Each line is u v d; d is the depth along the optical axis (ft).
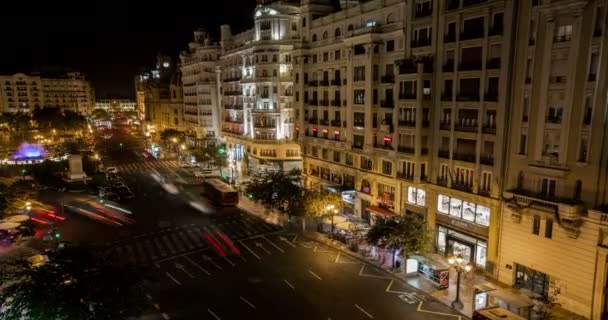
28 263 94.99
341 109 201.46
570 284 113.09
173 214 210.59
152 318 109.81
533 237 121.19
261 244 166.71
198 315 111.75
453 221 147.43
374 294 124.16
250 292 125.29
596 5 102.06
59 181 258.78
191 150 365.20
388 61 173.88
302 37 232.94
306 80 230.07
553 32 110.32
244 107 314.35
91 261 95.55
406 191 168.55
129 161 390.83
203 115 400.67
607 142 103.81
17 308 84.02
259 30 280.72
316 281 132.77
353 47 187.21
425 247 135.85
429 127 153.79
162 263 147.54
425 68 149.69
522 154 122.52
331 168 216.33
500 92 127.03
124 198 237.66
